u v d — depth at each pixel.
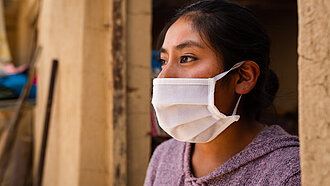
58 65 3.24
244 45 0.91
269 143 0.88
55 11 3.48
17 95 5.24
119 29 2.24
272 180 0.81
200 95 0.91
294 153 0.83
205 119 0.92
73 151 2.51
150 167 1.21
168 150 1.17
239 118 0.95
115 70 2.23
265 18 3.36
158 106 0.94
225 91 0.92
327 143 0.48
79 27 2.43
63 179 2.86
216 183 0.92
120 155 2.22
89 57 2.33
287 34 3.25
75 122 2.48
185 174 1.02
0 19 6.89
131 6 2.29
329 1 0.48
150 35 2.35
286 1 3.22
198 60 0.91
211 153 0.98
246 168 0.88
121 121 2.23
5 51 6.64
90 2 2.33
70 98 2.71
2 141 4.64
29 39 7.77
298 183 0.77
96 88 2.35
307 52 0.51
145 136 2.32
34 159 4.71
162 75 0.94
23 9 7.75
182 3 1.13
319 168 0.49
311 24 0.50
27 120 5.11
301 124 0.52
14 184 4.51
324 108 0.48
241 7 0.96
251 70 0.92
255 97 0.97
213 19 0.90
